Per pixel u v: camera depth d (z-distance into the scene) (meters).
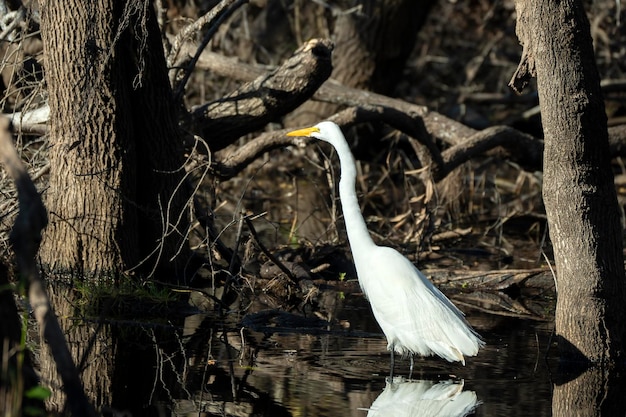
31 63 14.24
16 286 6.63
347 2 23.94
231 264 12.27
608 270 9.62
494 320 11.66
